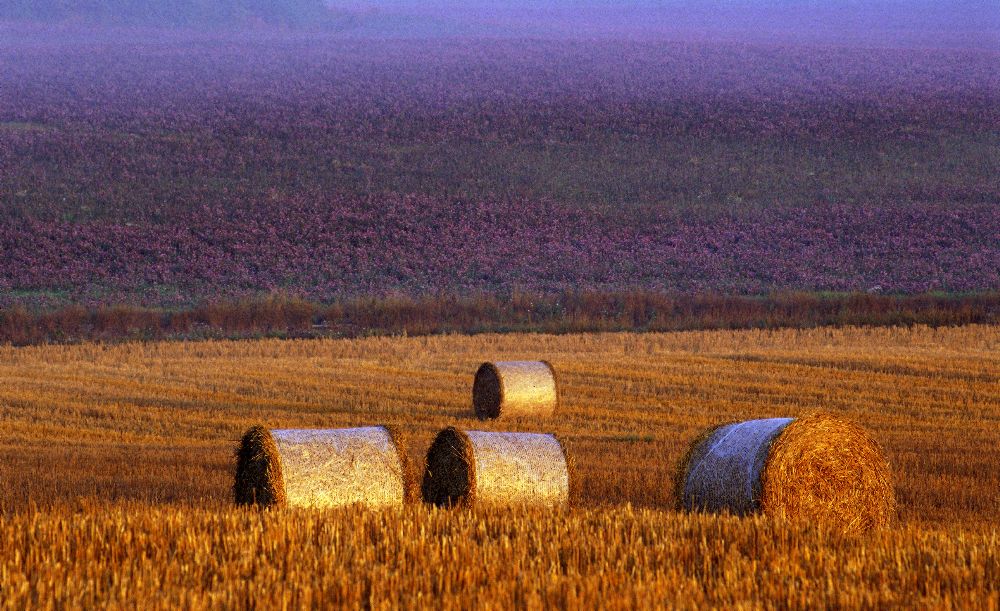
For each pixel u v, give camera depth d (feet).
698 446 145.07
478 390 273.13
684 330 486.38
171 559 99.40
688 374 338.13
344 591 89.86
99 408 282.36
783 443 135.13
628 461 206.69
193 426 258.98
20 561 96.17
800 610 89.25
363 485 138.41
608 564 98.89
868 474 138.00
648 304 539.29
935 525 156.66
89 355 393.91
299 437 139.64
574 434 241.96
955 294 632.38
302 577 93.50
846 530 123.34
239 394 307.99
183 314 498.69
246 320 494.59
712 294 613.52
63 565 96.89
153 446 230.48
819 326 478.18
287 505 135.44
